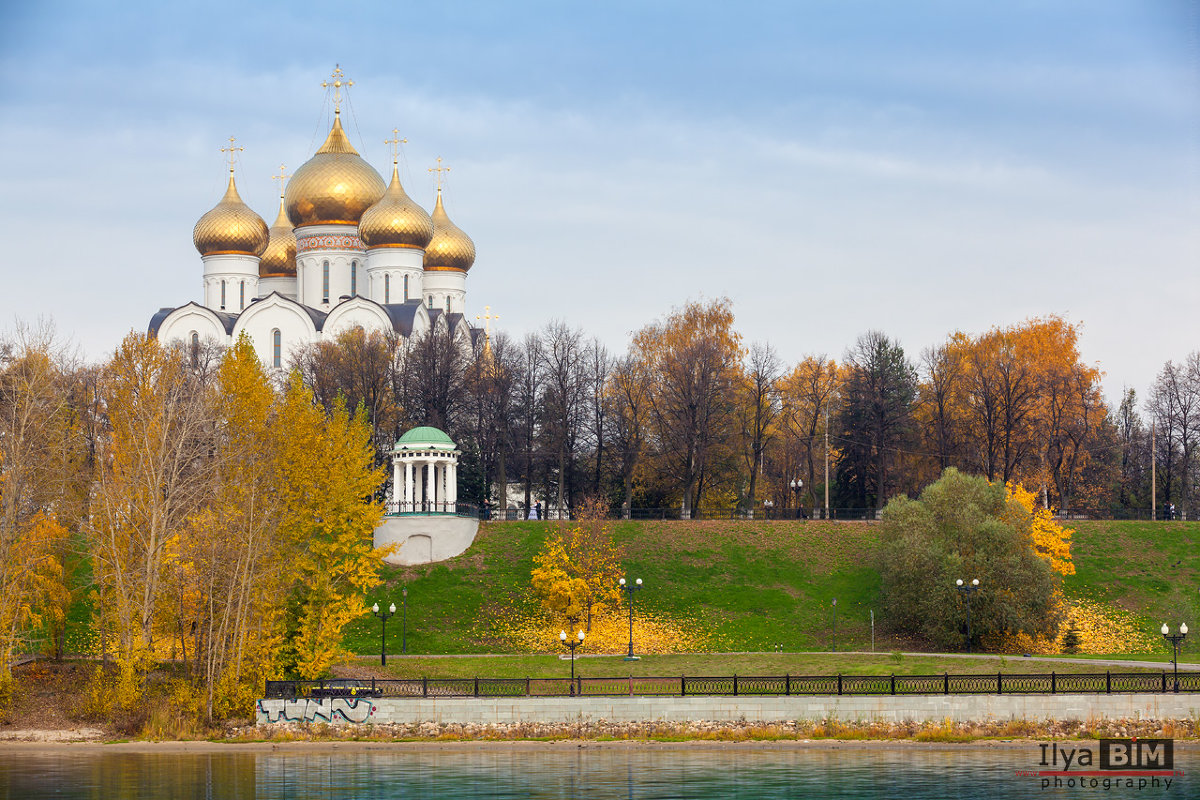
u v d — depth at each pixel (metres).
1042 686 58.38
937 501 81.31
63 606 64.31
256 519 58.53
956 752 52.06
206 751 52.47
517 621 79.56
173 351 74.94
